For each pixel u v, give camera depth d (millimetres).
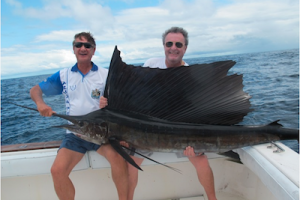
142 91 2043
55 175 2014
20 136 6957
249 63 22250
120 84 2059
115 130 2008
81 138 2117
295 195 1367
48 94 2420
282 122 6020
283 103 7867
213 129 1982
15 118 9273
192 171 2557
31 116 9516
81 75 2352
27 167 2156
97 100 2367
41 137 6812
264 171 1699
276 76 13922
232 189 2553
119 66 2031
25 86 22922
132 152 2172
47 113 2031
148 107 2066
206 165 2180
